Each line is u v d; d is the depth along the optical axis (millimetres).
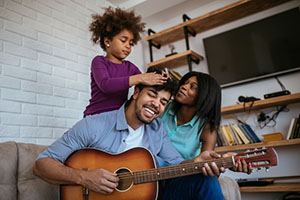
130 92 2674
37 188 1587
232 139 2697
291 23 2787
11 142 1708
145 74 1439
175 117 1829
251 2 2834
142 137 1516
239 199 1899
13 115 2162
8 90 2166
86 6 3051
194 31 3406
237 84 3027
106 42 1849
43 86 2428
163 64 3428
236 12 3008
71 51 2764
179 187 1285
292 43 2760
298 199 2420
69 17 2828
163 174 1228
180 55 3160
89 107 1753
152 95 1376
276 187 2299
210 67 3213
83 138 1368
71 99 2648
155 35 3449
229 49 3121
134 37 1896
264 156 1090
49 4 2654
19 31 2338
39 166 1281
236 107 2693
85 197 1268
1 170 1512
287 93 2500
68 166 1322
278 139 2549
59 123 2488
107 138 1422
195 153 1695
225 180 1962
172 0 3207
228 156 1147
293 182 2479
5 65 2184
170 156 1508
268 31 2910
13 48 2266
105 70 1686
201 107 1664
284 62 2777
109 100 1691
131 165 1301
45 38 2541
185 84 1771
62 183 1271
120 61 1873
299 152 2615
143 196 1241
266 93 2875
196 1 3387
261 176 2768
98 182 1198
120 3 3375
